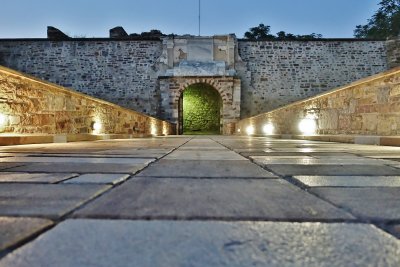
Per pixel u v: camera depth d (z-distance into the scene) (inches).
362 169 66.5
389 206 34.5
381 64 670.5
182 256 21.1
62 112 207.9
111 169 65.3
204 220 29.1
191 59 669.3
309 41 681.6
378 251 22.3
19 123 168.1
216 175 58.1
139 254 21.4
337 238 24.7
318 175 57.3
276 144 181.2
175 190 43.6
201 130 871.7
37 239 23.9
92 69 672.4
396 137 149.8
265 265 19.9
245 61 682.8
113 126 296.5
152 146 159.2
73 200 36.8
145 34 794.8
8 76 158.2
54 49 669.9
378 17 971.3
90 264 19.8
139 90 674.2
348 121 196.7
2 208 32.9
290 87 680.4
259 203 35.9
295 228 27.0
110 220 28.9
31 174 58.1
